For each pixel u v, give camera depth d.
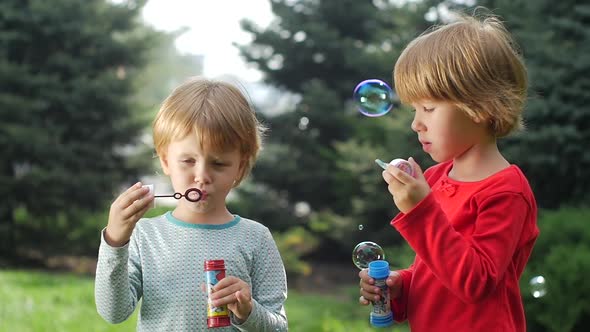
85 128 10.59
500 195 1.86
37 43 10.38
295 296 8.20
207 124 2.00
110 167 10.95
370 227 9.34
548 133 6.84
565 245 4.95
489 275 1.77
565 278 4.61
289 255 9.62
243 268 2.09
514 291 1.95
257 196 10.77
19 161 10.37
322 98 10.27
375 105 2.54
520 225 1.86
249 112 2.16
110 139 10.85
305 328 5.77
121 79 10.70
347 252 10.66
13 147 10.00
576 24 7.32
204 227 2.12
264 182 10.74
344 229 9.51
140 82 11.34
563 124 7.09
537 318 4.63
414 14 8.65
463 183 1.97
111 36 10.97
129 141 11.07
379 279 2.14
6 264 10.33
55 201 10.25
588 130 6.95
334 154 10.33
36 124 10.27
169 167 2.10
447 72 1.87
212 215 2.15
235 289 1.88
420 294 2.04
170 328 2.00
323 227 10.09
